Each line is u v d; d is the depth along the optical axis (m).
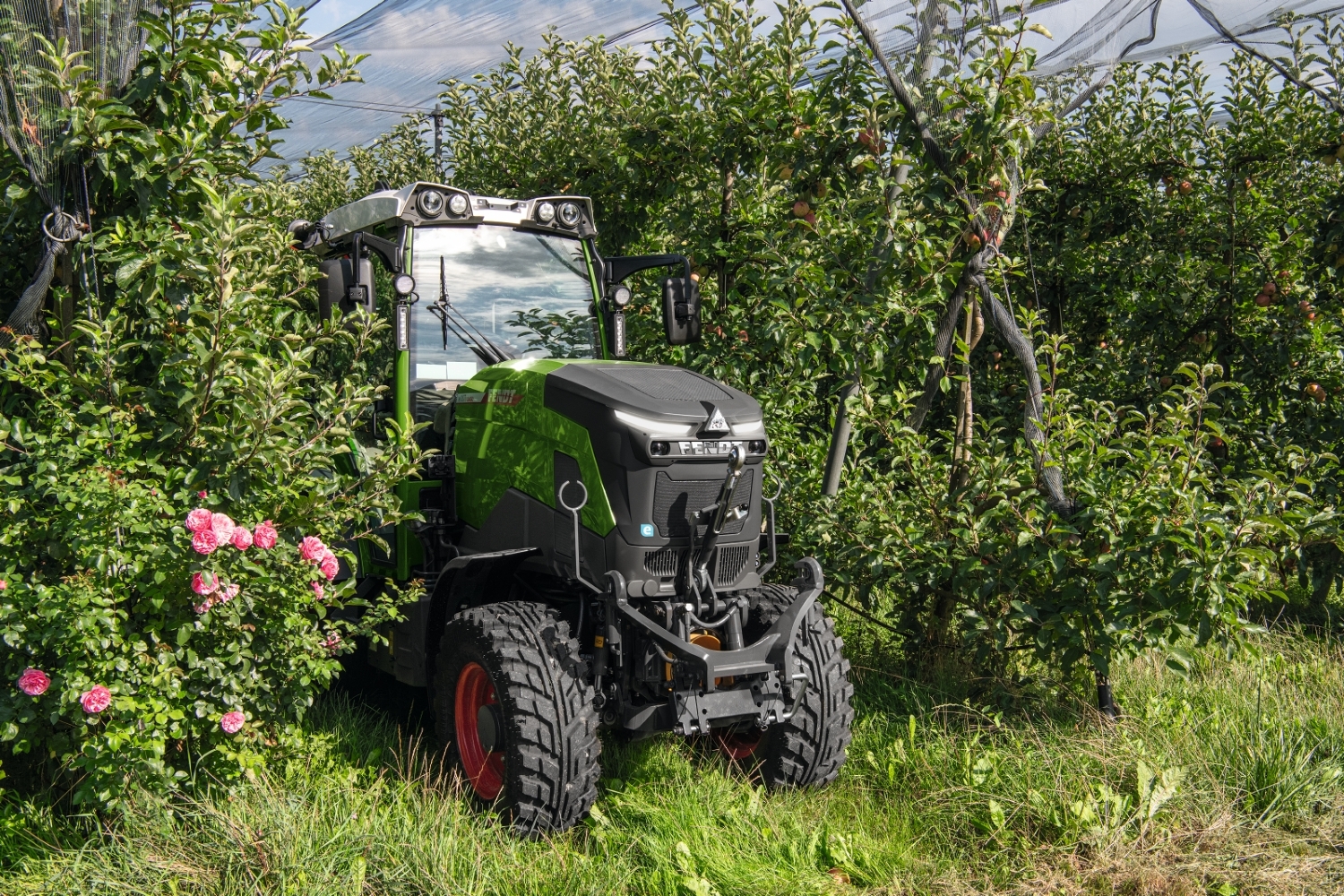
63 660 3.23
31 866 3.12
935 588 4.77
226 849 3.08
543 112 7.72
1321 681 4.81
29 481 3.43
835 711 3.87
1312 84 5.83
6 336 3.61
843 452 5.29
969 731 4.31
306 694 3.64
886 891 3.20
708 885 3.12
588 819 3.64
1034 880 3.23
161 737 3.20
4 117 3.39
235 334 3.49
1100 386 7.43
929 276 4.80
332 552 3.57
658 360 6.35
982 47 4.60
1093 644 4.36
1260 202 7.29
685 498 3.67
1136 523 4.20
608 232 6.94
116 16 3.53
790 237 5.62
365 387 3.91
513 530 3.95
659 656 3.60
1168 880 3.20
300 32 3.88
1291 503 4.61
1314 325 6.30
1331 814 3.61
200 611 3.30
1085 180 7.85
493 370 4.18
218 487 3.49
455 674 3.78
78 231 3.55
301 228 4.96
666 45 6.11
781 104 5.54
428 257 4.48
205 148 3.67
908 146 4.84
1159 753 3.92
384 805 3.58
